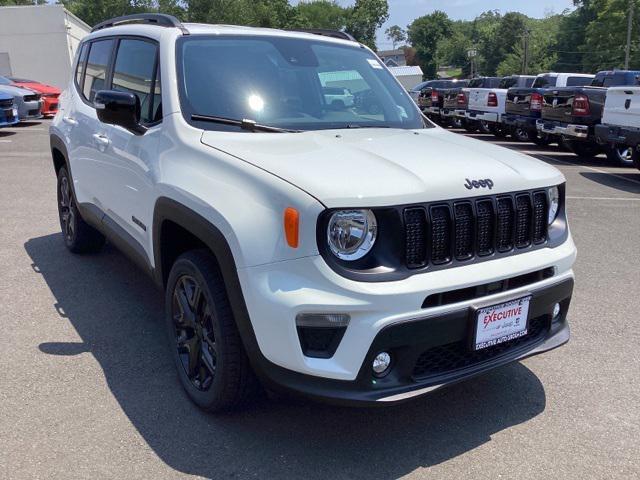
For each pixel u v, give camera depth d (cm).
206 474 274
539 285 303
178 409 323
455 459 290
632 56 6544
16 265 543
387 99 420
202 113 344
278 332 258
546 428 317
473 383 362
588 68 7131
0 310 445
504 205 295
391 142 329
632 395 351
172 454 287
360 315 253
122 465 278
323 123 365
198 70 364
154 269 362
